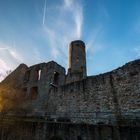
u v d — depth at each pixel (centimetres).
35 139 998
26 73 2184
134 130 680
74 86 1353
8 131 1170
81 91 1278
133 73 1028
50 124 978
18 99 1752
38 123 1045
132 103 955
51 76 1778
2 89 1762
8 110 1502
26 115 1514
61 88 1464
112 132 735
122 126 720
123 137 696
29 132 1057
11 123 1194
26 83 2014
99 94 1151
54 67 1892
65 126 905
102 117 1053
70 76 2177
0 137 1172
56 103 1417
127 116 943
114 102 1043
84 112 1168
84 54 2536
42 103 1572
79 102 1243
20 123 1152
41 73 1909
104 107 1078
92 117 1104
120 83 1070
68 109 1284
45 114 1445
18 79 2066
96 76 1243
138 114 903
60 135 900
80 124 855
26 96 1848
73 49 2534
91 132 799
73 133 856
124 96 1012
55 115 1348
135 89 977
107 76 1172
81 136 821
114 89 1086
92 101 1165
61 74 2012
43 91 1684
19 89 1942
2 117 1287
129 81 1028
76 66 2330
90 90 1222
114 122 978
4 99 1636
